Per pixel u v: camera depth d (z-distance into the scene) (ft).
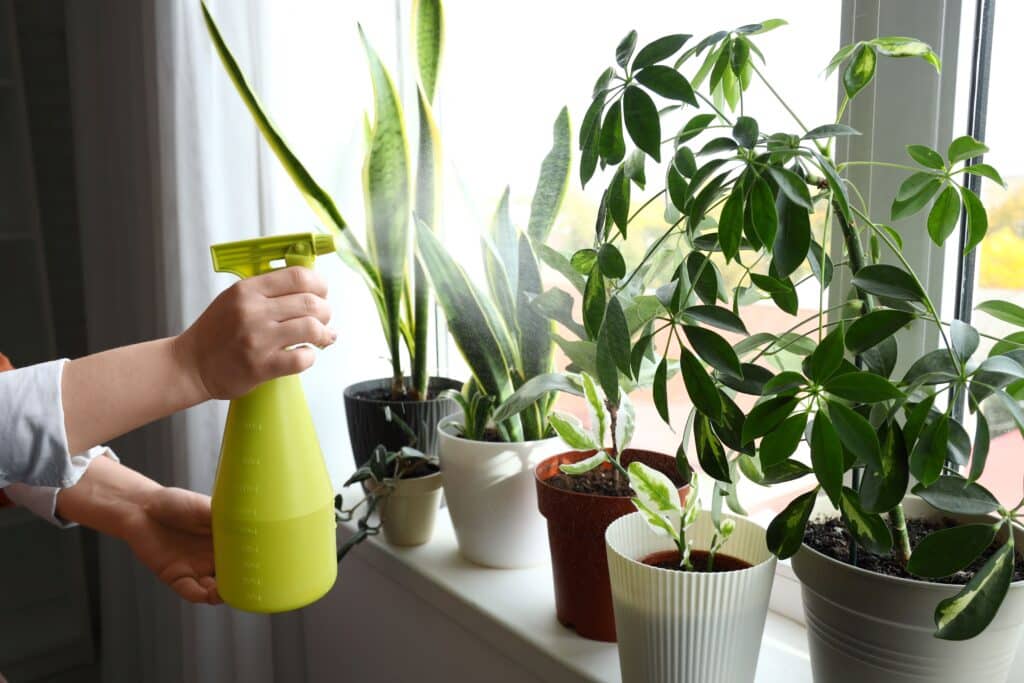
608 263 1.63
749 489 2.64
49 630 6.09
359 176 3.61
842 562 1.61
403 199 3.00
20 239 5.81
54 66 6.16
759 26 1.63
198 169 3.52
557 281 2.86
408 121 3.49
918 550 1.35
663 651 1.82
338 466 3.75
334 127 3.54
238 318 1.70
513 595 2.60
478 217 2.96
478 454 2.59
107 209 4.80
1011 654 1.61
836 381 1.31
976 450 1.35
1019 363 1.37
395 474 2.88
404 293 3.20
